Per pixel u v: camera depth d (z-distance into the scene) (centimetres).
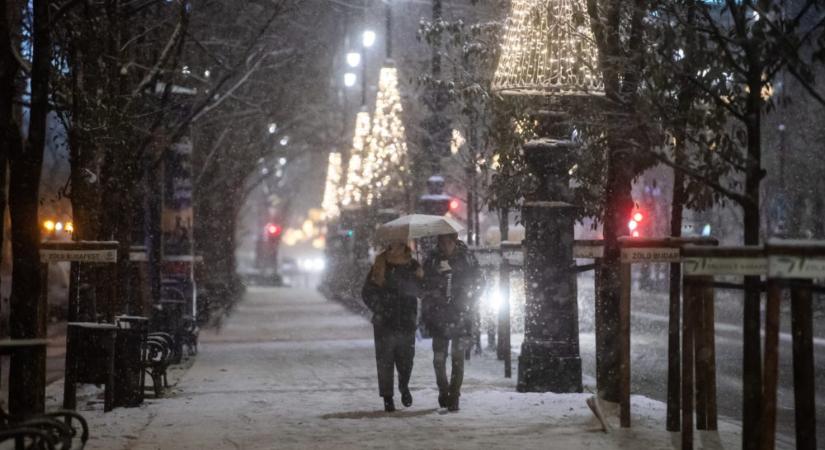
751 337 2417
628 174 3403
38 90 2839
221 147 10844
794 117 8969
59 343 8269
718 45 2858
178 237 7169
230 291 11119
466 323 3591
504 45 3828
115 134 4350
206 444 2988
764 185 9750
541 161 3934
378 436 3075
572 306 3962
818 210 9650
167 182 7156
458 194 8581
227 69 6762
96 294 4662
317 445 2936
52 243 3491
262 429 3262
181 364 5772
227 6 6662
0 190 2712
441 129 6425
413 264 3644
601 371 3447
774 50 2669
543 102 3988
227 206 12056
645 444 2859
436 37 4934
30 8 4525
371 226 8862
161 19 5778
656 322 8675
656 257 3031
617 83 3183
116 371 3888
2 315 7325
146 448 2922
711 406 3002
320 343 7269
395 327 3634
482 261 5791
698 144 2886
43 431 2183
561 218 3928
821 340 6544
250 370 5409
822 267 2141
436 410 3619
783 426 3462
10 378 2791
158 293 6569
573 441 2919
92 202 4309
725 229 11238
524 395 3850
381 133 7900
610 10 3166
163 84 6184
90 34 4303
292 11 6431
